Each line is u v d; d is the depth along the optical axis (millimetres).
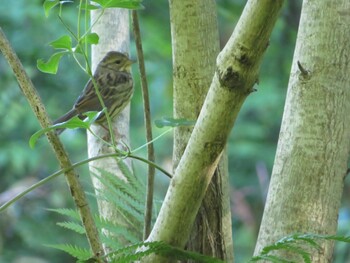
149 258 4648
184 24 5516
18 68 4906
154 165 5219
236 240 18547
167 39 19484
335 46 5281
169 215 4547
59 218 18109
